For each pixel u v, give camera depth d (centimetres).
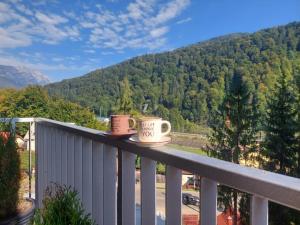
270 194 74
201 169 97
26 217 246
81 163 210
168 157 114
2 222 236
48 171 280
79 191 210
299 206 68
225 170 88
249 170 85
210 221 97
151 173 128
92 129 197
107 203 170
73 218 161
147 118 127
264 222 80
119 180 152
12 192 252
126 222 147
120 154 151
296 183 72
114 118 148
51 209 165
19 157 263
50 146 274
